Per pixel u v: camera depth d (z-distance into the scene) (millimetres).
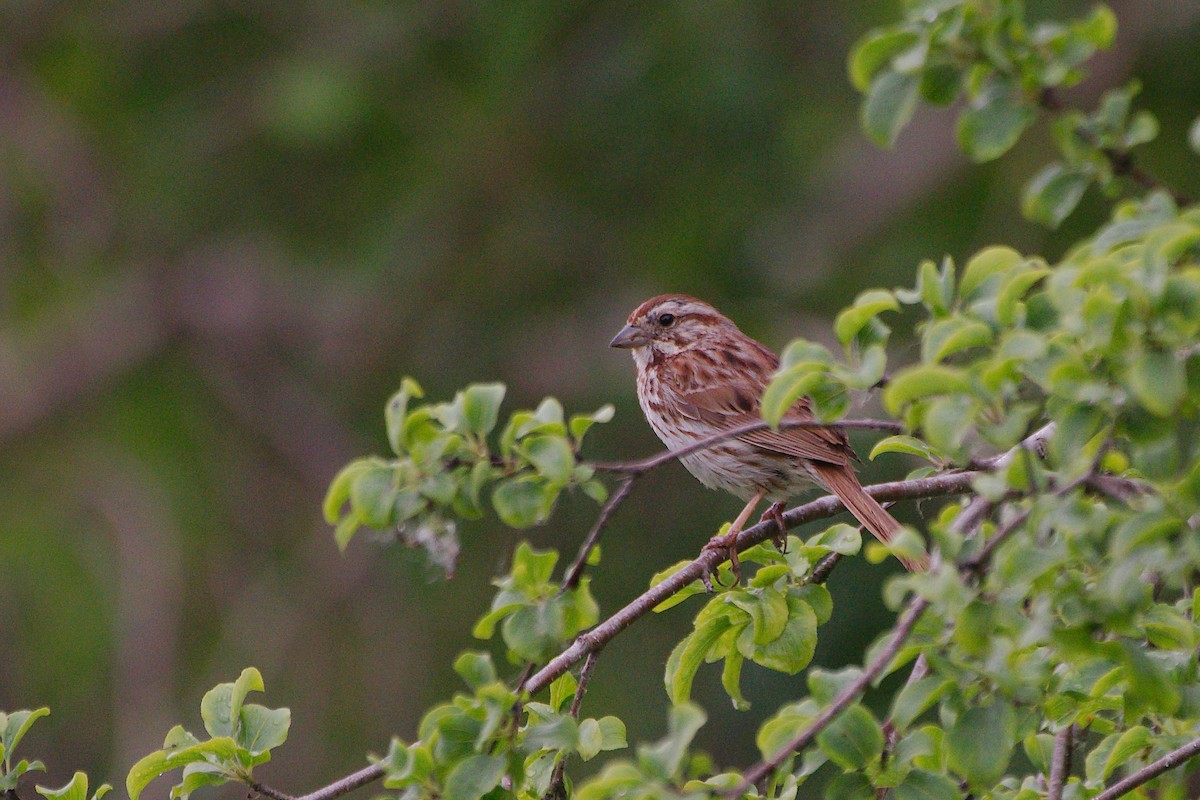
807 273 14023
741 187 14375
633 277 14312
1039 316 4188
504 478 4621
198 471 15141
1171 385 3740
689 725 4047
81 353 15461
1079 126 4949
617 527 13594
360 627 14383
